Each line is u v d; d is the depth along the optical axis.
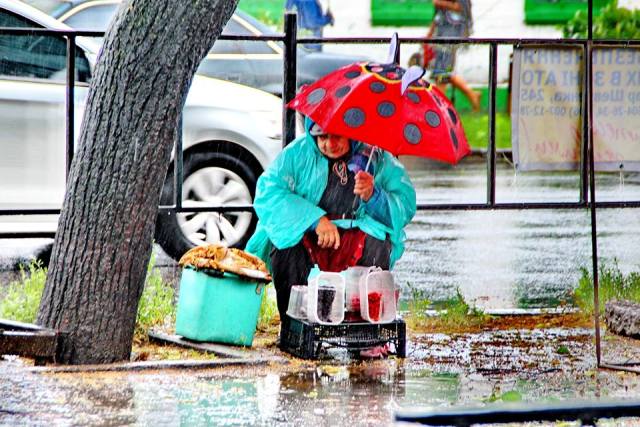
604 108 25.16
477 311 24.70
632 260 32.47
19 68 29.30
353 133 20.17
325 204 21.78
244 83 31.12
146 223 19.89
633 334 23.03
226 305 21.25
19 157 28.73
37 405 17.17
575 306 26.14
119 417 16.64
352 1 54.62
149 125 19.59
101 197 19.64
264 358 20.45
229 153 30.12
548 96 25.25
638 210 40.31
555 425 16.11
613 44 25.02
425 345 22.27
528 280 29.97
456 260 32.41
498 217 39.00
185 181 29.84
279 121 30.67
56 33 23.41
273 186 21.67
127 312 19.92
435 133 20.36
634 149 25.33
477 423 9.81
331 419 16.80
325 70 33.12
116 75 19.53
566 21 55.19
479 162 46.97
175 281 28.12
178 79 19.69
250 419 16.70
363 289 20.91
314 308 20.50
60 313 19.73
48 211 24.00
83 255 19.67
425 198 39.78
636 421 16.30
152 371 19.53
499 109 49.19
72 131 23.78
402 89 20.16
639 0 55.22
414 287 29.00
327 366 20.28
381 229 21.88
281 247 21.44
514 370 20.33
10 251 29.89
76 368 19.28
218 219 30.17
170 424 16.34
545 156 25.36
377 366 20.42
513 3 55.31
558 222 38.16
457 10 52.94
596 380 19.62
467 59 50.19
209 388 18.50
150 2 19.48
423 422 9.73
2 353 19.06
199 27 19.67
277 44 31.83
